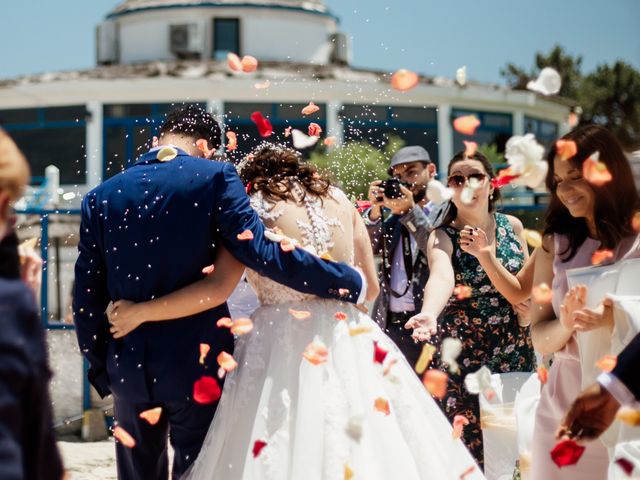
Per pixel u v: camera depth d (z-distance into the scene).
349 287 3.47
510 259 4.36
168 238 3.42
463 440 4.20
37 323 2.00
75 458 6.29
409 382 3.54
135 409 3.50
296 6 25.20
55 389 7.27
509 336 4.25
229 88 19.97
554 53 31.91
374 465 3.25
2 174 2.02
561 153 3.09
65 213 7.22
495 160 17.89
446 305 4.28
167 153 3.48
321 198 3.64
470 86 20.94
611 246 3.18
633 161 3.37
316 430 3.25
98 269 3.58
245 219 3.40
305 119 19.95
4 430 1.87
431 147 20.62
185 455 3.49
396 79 3.17
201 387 3.21
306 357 3.18
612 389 2.54
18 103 21.08
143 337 3.43
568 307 3.04
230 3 24.75
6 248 2.03
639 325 2.83
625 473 2.78
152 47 25.09
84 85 20.38
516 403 3.74
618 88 30.95
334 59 25.59
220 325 3.29
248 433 3.31
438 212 4.70
